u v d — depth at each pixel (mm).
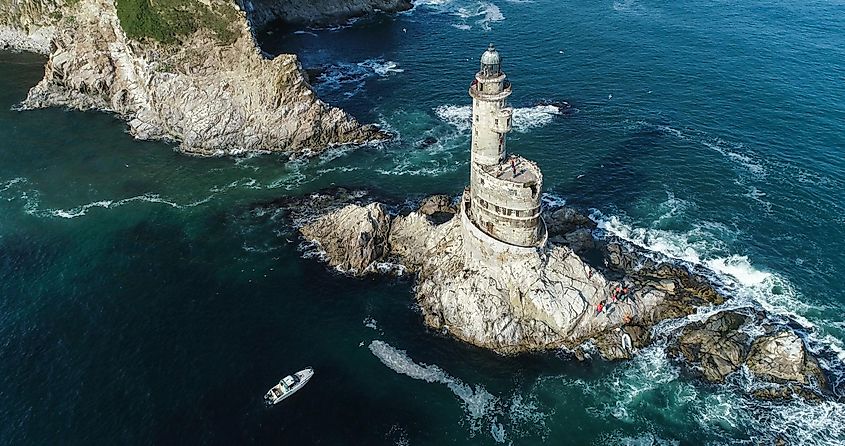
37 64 130500
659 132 103250
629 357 65375
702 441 57594
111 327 69125
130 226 85312
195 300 72938
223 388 62438
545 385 62906
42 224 85438
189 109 102562
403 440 57906
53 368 64125
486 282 69125
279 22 151250
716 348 65125
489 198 67625
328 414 60062
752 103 109188
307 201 90062
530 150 100250
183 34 103438
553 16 151875
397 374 64250
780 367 62625
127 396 61406
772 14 144875
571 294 67625
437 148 102500
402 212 87000
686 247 79812
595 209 87125
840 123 102000
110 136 105875
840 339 66812
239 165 98875
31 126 108000
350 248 77688
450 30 147500
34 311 71125
